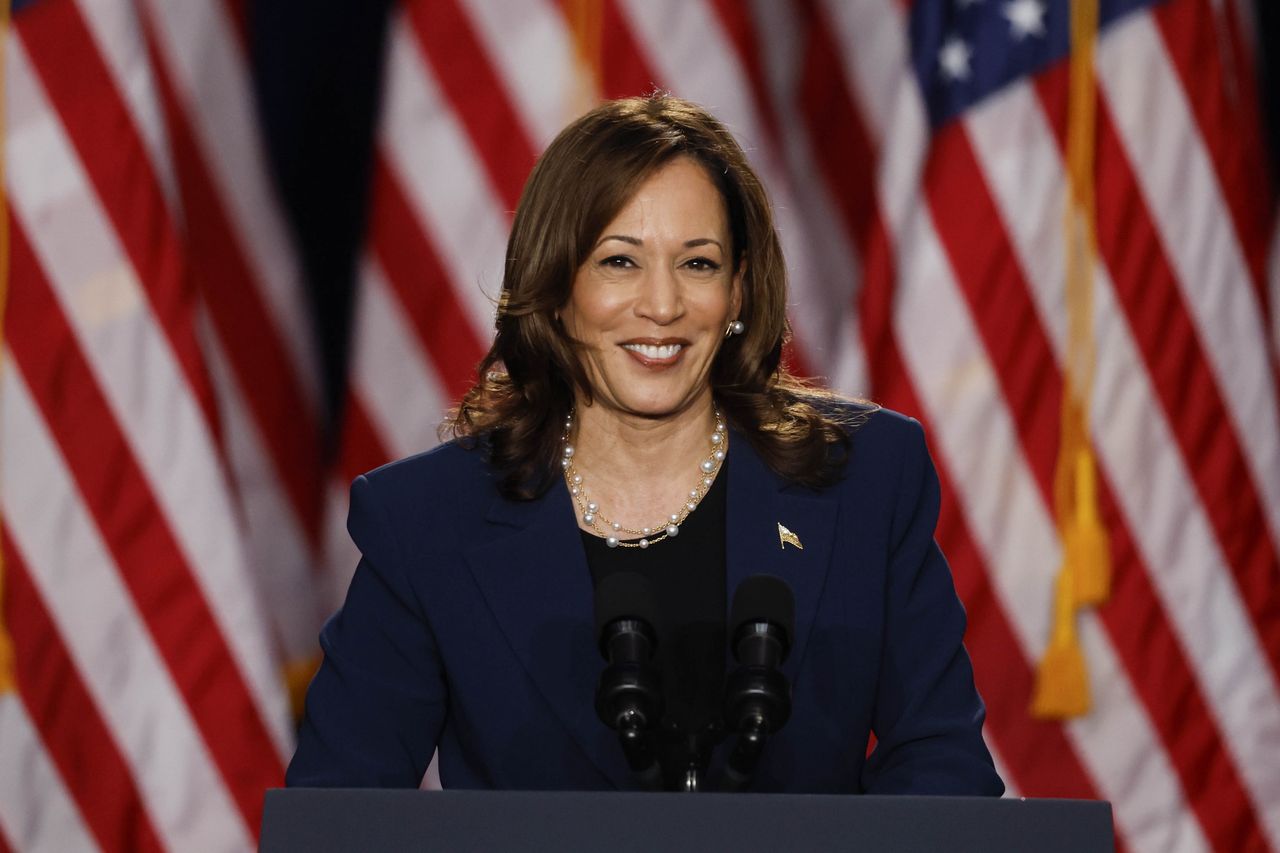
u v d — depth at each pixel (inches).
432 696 291.4
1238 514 524.7
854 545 289.3
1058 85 532.1
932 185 534.9
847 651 281.4
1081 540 508.1
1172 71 530.6
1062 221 529.7
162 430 512.1
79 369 509.0
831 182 641.6
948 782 268.2
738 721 226.7
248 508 619.8
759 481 291.4
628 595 236.2
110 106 514.9
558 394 297.3
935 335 529.3
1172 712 520.1
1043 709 507.8
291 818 206.5
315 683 293.7
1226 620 522.3
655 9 566.6
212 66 618.8
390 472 302.2
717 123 284.5
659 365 276.2
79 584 506.6
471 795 205.6
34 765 502.3
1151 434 524.7
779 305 295.4
